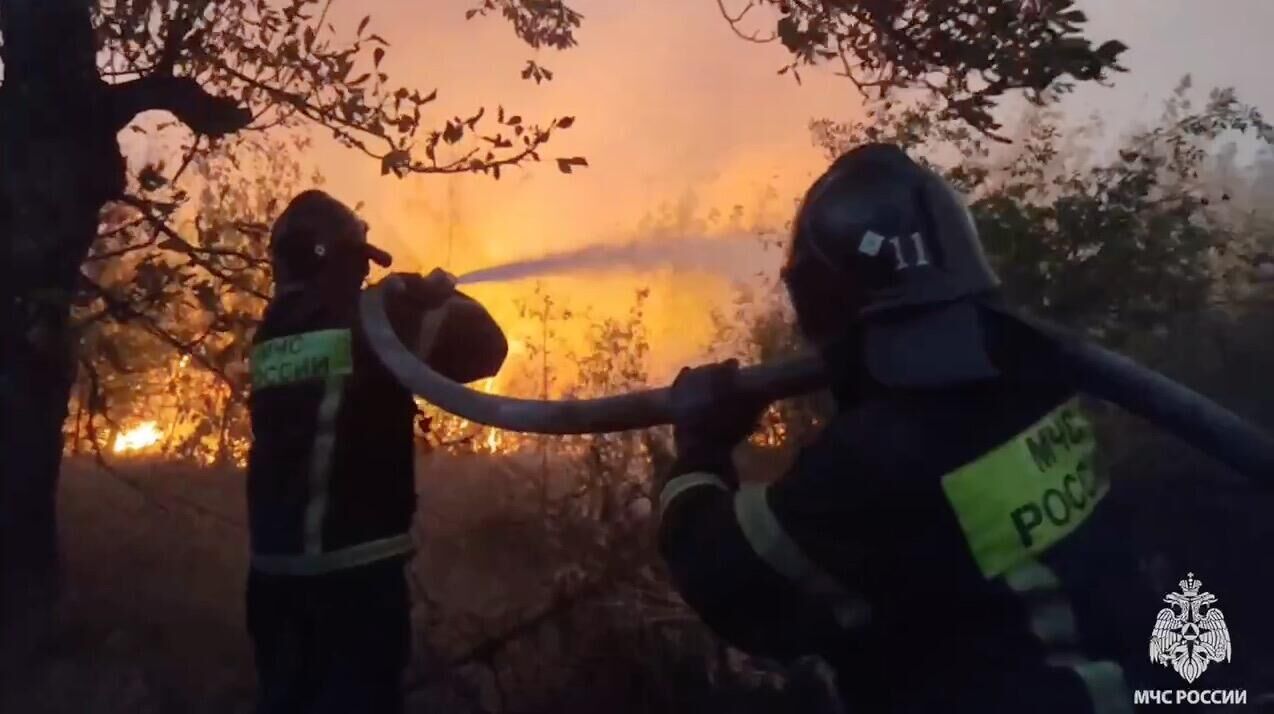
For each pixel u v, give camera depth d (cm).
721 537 184
